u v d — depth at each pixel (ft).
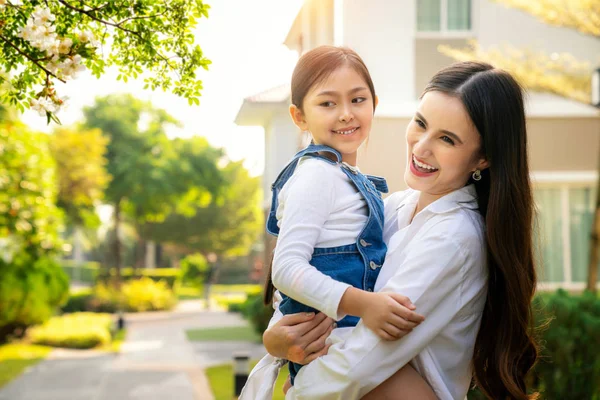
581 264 40.29
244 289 152.56
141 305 92.43
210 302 114.42
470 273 7.13
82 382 35.60
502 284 7.41
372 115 7.82
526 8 32.60
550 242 40.27
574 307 18.13
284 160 32.01
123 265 161.27
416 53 36.42
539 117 39.58
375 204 7.77
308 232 7.11
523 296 7.22
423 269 6.93
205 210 128.36
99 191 85.30
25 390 33.24
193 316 85.46
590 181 39.50
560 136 39.63
